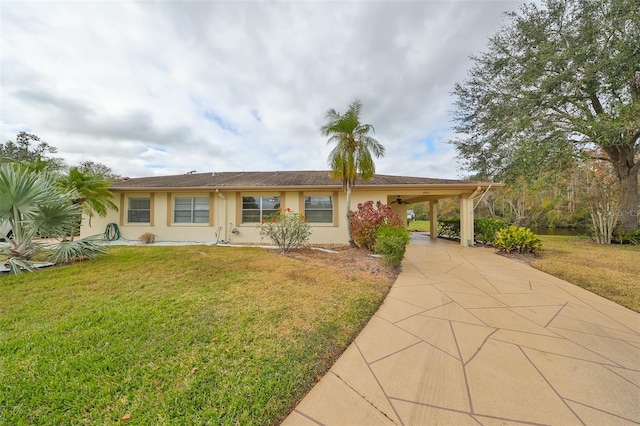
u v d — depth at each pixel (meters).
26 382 2.23
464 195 11.79
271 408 2.04
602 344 3.07
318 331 3.28
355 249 9.86
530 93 12.64
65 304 3.98
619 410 2.04
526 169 12.64
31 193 6.06
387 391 2.26
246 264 6.95
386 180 12.41
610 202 12.66
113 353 2.69
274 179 13.18
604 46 11.13
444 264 7.66
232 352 2.75
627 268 6.77
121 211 12.32
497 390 2.27
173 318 3.55
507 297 4.79
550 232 21.67
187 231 12.24
